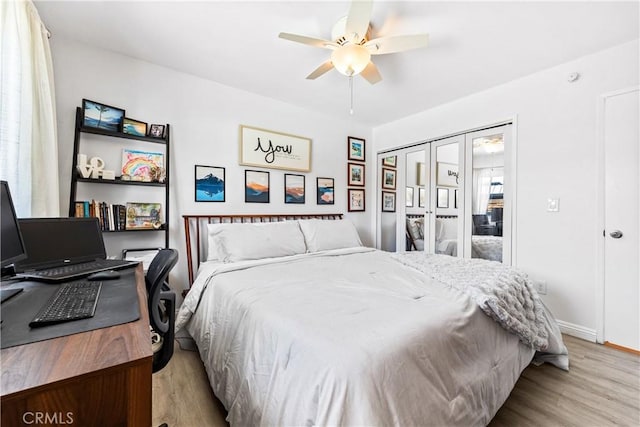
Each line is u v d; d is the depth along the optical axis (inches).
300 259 95.1
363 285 62.2
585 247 89.7
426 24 72.6
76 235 62.1
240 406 44.4
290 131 130.1
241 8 67.8
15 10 57.5
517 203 104.6
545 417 54.2
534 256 100.7
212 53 88.5
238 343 50.2
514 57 89.1
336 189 148.8
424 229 139.0
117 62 89.0
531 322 63.8
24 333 28.5
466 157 121.3
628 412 55.8
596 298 87.7
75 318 32.0
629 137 81.7
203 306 71.2
